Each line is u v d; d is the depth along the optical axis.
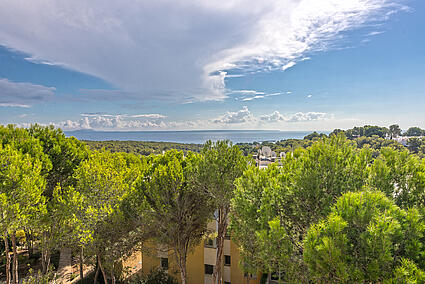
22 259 19.34
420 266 4.78
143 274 16.59
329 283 5.16
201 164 12.34
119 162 17.34
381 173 7.55
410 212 5.45
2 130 15.94
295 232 7.68
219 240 13.32
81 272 16.17
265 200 7.75
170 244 13.01
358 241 5.21
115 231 12.77
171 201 12.56
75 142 20.86
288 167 9.38
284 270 6.54
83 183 13.60
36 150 15.19
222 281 15.56
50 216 12.34
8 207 10.02
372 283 4.85
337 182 7.57
